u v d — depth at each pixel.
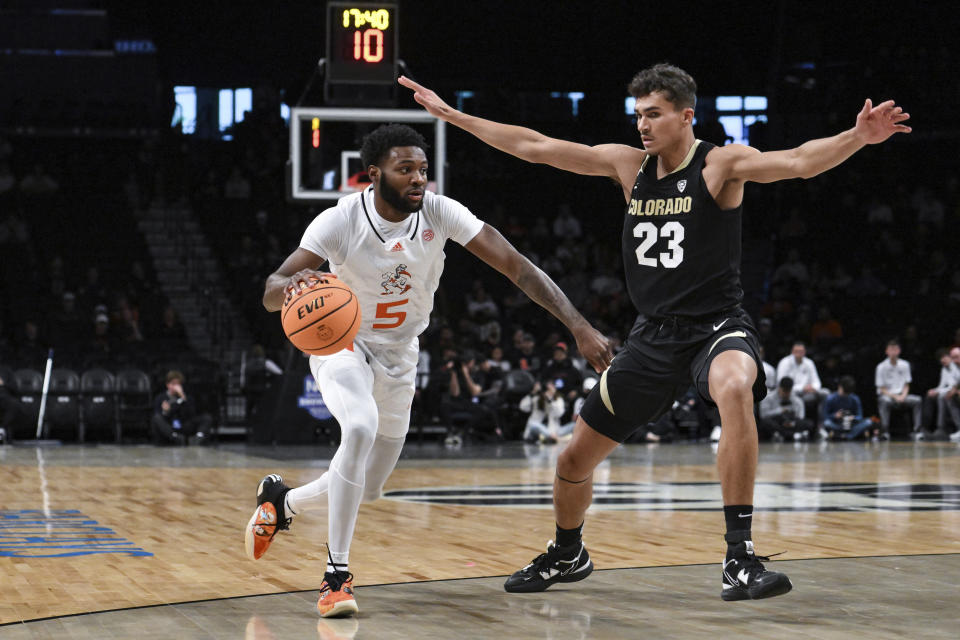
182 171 24.22
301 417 15.13
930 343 20.17
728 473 4.05
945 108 24.56
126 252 22.00
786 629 3.80
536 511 7.62
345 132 14.01
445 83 25.88
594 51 25.91
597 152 4.54
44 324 18.16
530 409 16.11
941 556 5.53
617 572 5.05
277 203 24.17
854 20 25.34
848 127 25.27
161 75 25.95
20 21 25.56
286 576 4.91
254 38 25.77
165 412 14.84
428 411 16.06
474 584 4.74
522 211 25.45
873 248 23.31
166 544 5.93
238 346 20.08
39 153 25.14
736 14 25.59
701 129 25.64
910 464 12.16
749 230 24.95
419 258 4.36
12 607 4.18
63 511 7.47
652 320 4.34
